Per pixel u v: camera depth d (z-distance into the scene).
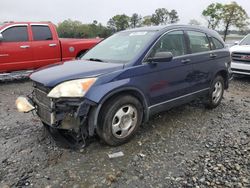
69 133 3.61
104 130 3.45
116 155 3.42
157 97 4.01
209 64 4.96
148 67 3.79
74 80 3.22
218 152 3.54
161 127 4.38
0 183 2.86
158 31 4.19
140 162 3.29
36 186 2.82
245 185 2.82
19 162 3.28
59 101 3.17
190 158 3.39
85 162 3.28
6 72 7.86
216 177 2.97
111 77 3.40
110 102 3.44
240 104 5.86
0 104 5.84
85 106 3.18
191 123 4.59
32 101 3.80
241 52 8.20
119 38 4.58
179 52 4.39
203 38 5.00
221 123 4.62
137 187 2.82
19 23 7.95
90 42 9.35
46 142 3.81
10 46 7.73
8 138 3.97
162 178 2.97
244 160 3.32
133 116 3.77
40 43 8.26
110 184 2.87
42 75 3.50
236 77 9.31
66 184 2.86
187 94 4.59
